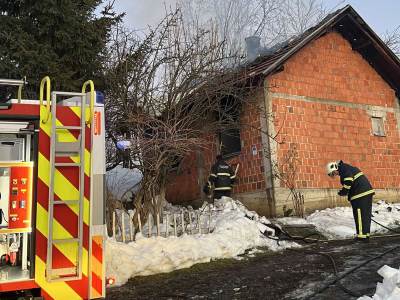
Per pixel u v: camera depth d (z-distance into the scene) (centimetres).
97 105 403
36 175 370
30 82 818
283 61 1116
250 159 1156
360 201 838
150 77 870
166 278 620
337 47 1322
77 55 884
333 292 511
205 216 891
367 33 1300
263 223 907
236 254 748
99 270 379
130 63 869
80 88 880
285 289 537
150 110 860
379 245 788
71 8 872
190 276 624
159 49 898
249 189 1152
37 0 852
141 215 828
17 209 366
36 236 362
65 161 378
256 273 622
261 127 1127
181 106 868
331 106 1252
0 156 372
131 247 650
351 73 1327
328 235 919
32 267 359
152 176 835
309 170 1157
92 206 382
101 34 912
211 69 917
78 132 387
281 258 717
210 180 1102
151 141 809
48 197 370
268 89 1143
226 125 1011
